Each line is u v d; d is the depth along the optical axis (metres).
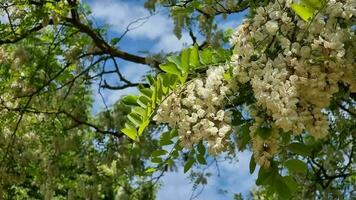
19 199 12.46
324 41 2.71
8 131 8.77
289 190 2.89
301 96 2.68
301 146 2.87
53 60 8.73
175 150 3.28
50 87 8.85
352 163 6.55
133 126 3.03
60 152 9.14
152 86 3.06
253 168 2.93
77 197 9.93
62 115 9.33
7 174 8.65
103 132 8.91
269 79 2.67
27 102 8.64
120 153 9.19
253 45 2.97
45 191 9.07
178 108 2.92
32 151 8.87
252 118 2.95
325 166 6.30
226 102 3.00
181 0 4.79
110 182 9.37
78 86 9.07
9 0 7.89
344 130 6.00
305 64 2.70
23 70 8.74
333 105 4.16
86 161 9.30
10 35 8.25
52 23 8.22
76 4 8.14
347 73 2.76
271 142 2.73
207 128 2.80
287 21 2.87
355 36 2.88
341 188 6.54
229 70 2.94
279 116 2.59
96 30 8.59
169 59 3.04
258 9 2.94
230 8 4.33
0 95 8.59
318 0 2.71
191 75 3.11
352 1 2.81
